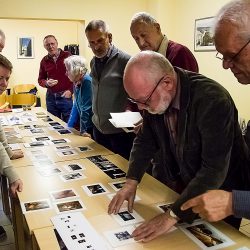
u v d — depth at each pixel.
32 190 1.71
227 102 1.25
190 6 4.61
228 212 0.98
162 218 1.30
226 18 1.00
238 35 0.98
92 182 1.82
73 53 6.54
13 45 6.92
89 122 3.01
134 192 1.54
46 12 4.86
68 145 2.56
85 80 2.94
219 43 1.03
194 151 1.35
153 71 1.24
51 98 4.73
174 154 1.51
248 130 1.47
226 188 1.43
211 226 1.35
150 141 1.63
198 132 1.30
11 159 2.21
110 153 2.35
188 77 1.33
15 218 1.97
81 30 5.32
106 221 1.39
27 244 1.95
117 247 1.21
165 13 4.98
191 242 1.24
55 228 1.33
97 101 2.76
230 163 1.39
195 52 4.59
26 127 3.20
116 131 2.76
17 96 4.95
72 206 1.52
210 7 4.22
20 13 4.74
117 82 2.63
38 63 7.17
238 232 1.31
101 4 5.12
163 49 2.38
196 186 1.24
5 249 2.49
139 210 1.49
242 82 1.11
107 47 2.59
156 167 1.85
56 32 7.23
